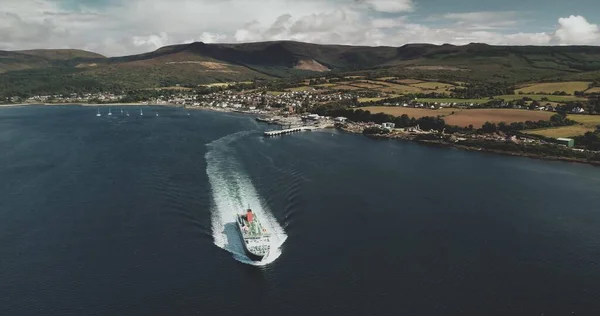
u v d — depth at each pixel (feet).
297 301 280.92
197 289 291.79
